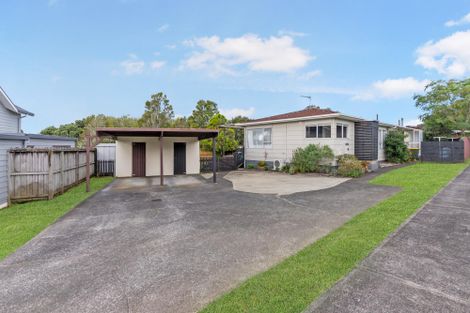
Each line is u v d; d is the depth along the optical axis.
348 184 9.44
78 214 6.09
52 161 8.02
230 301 2.50
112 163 14.47
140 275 3.11
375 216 5.06
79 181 11.22
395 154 16.25
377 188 8.33
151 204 7.09
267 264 3.32
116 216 5.88
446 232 4.09
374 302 2.38
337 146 12.70
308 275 2.92
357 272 2.94
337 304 2.37
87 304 2.55
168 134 11.73
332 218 5.30
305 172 13.29
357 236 4.04
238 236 4.39
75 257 3.68
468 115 21.48
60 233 4.73
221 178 12.53
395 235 4.00
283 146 14.70
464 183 8.24
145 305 2.51
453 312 2.22
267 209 6.22
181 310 2.41
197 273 3.13
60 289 2.84
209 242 4.14
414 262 3.13
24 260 3.61
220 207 6.56
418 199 6.21
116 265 3.40
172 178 13.04
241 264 3.34
